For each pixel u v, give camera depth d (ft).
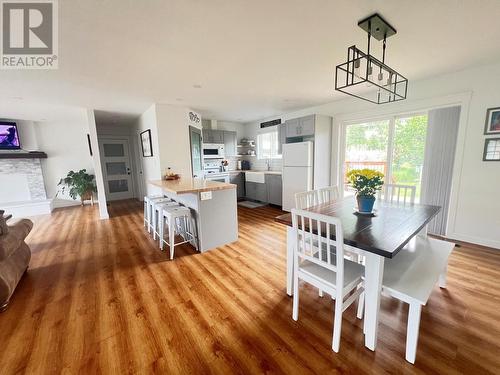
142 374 4.23
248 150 21.94
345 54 7.27
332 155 14.58
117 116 17.10
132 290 6.93
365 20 5.42
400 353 4.55
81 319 5.70
